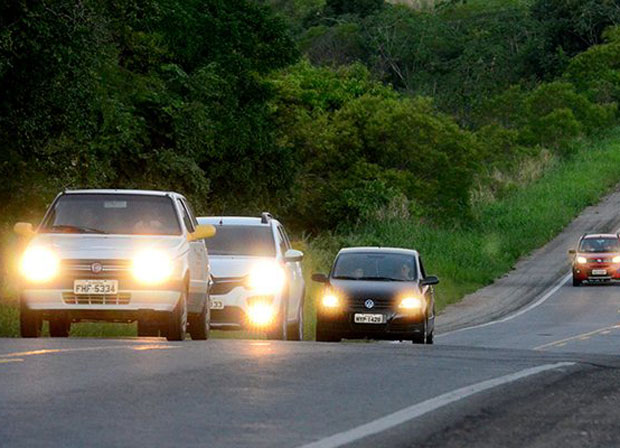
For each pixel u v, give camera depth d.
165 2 118.81
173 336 44.78
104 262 44.16
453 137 188.88
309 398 24.98
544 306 112.50
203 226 48.56
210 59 131.75
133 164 113.38
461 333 82.00
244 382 27.30
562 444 19.89
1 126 75.94
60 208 46.97
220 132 128.25
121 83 108.88
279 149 146.50
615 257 134.62
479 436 20.31
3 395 24.64
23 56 72.94
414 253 66.75
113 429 20.52
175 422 21.39
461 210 188.75
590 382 29.19
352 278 64.81
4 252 79.75
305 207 177.75
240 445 19.17
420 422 21.59
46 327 61.69
